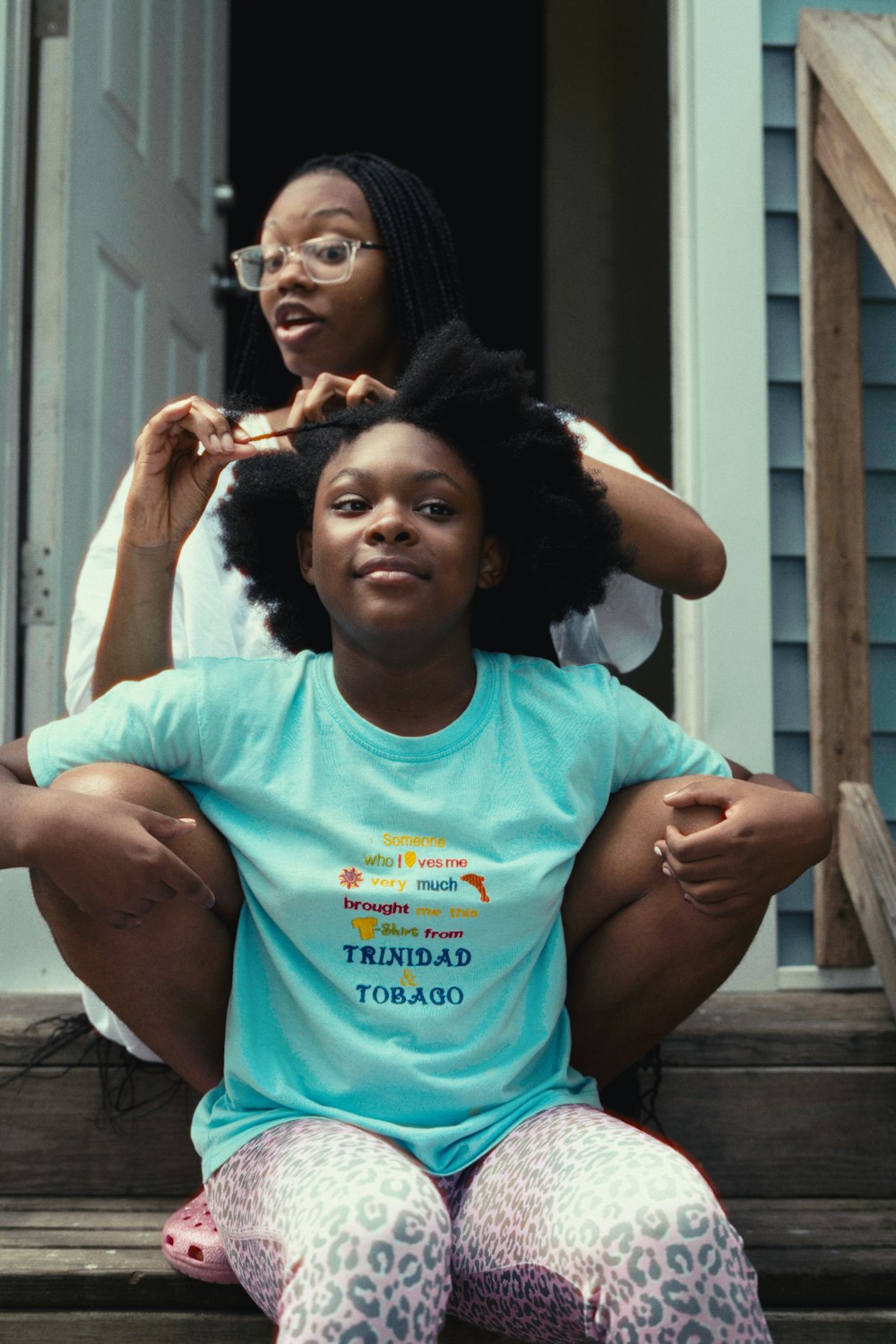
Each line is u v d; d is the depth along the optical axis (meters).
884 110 1.88
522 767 1.32
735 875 1.27
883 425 2.25
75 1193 1.63
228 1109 1.28
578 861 1.37
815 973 2.05
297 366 1.95
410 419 1.34
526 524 1.45
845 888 2.04
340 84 4.70
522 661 1.41
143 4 2.77
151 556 1.45
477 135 4.65
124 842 1.17
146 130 2.76
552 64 3.86
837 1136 1.71
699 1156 1.69
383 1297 0.96
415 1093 1.22
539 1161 1.13
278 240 1.95
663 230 3.71
